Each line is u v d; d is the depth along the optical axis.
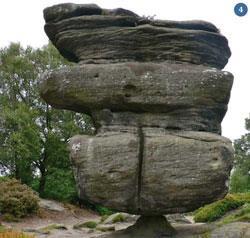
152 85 14.55
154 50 15.16
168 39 15.09
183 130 14.83
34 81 45.50
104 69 14.76
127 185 14.38
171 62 15.13
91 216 38.75
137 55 15.21
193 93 14.66
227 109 15.28
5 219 29.20
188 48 15.16
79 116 45.66
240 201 23.30
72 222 33.03
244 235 14.37
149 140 14.49
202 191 14.27
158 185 14.30
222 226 15.40
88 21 15.28
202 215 23.56
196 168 14.28
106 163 14.43
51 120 45.12
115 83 14.62
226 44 15.73
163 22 15.26
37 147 42.59
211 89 14.74
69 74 14.99
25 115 42.72
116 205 14.48
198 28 15.39
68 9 15.45
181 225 16.59
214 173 14.25
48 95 15.38
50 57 45.97
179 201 14.35
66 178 43.12
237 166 63.19
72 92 14.95
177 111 14.81
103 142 14.55
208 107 14.91
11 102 45.59
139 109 14.83
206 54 15.35
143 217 15.52
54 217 33.47
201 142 14.45
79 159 14.66
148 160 14.37
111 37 15.18
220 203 23.19
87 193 14.54
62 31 15.61
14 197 30.55
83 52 15.48
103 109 15.01
